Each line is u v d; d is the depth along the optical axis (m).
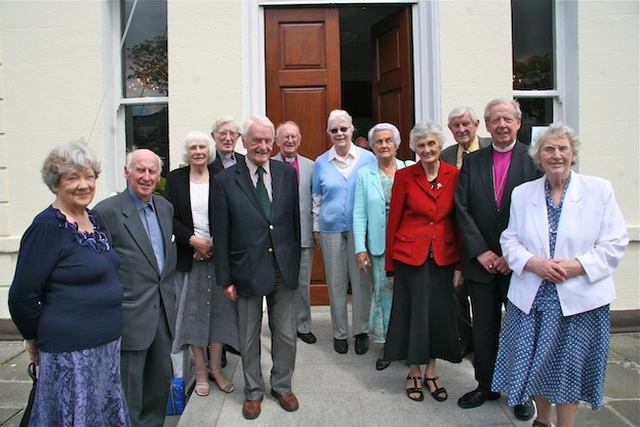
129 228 2.22
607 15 4.04
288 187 2.69
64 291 1.86
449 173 2.73
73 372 1.86
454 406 2.70
